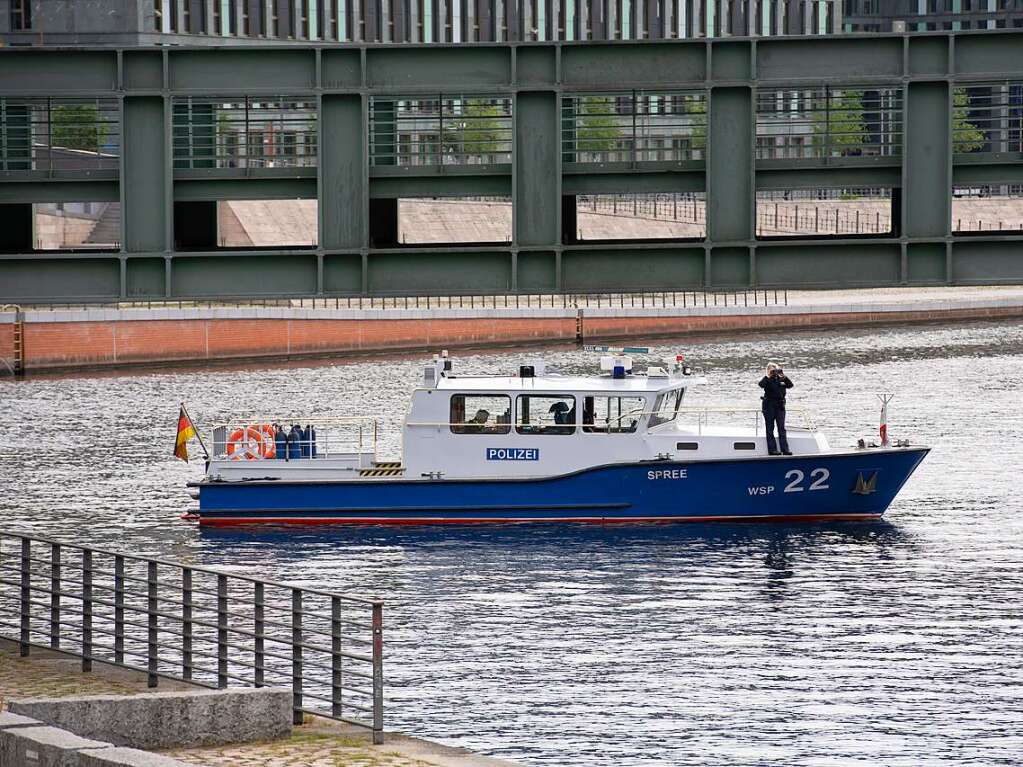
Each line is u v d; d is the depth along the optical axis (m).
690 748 102.94
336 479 177.12
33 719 63.56
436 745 71.88
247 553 166.88
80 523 182.50
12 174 142.38
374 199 149.50
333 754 69.00
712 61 137.88
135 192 141.25
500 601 145.25
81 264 140.00
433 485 176.12
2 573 153.88
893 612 139.12
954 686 116.50
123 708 68.12
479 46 139.38
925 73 135.38
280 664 119.88
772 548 166.50
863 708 111.19
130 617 133.75
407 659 124.19
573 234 147.25
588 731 106.06
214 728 69.94
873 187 137.62
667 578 153.50
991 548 165.38
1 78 140.75
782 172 138.62
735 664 122.88
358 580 154.38
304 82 140.62
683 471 175.88
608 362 178.38
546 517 175.88
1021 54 133.88
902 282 135.75
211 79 140.62
